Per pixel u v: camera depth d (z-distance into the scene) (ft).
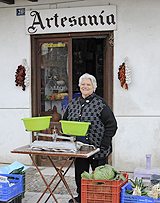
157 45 20.13
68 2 21.13
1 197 12.76
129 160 20.67
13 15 22.06
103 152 14.12
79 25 20.90
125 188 12.23
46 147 13.15
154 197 11.94
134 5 20.25
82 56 22.97
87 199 12.12
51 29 21.36
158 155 20.33
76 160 14.74
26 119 13.19
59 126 22.00
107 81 21.29
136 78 20.42
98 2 20.68
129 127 20.61
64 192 17.26
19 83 22.00
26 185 18.37
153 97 20.29
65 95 22.11
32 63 22.17
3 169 14.34
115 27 20.48
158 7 20.03
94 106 14.19
